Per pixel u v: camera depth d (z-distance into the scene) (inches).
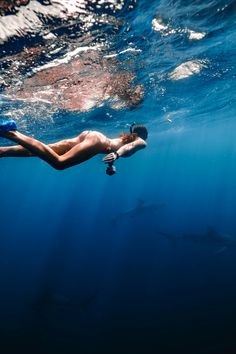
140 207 1090.7
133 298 810.2
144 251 1362.0
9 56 316.2
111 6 258.2
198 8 289.3
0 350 639.8
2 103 488.1
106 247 1665.8
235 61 485.7
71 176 3533.5
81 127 801.6
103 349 580.7
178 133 1401.3
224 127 1434.5
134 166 3735.2
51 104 541.0
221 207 3585.1
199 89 630.5
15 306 892.0
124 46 348.2
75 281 1063.0
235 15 312.0
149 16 288.5
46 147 129.6
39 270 1280.8
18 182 3681.1
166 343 555.8
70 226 3695.9
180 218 2593.5
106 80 461.7
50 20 262.5
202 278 863.1
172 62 445.1
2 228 4409.5
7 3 227.3
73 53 337.4
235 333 532.4
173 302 739.4
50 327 717.3
